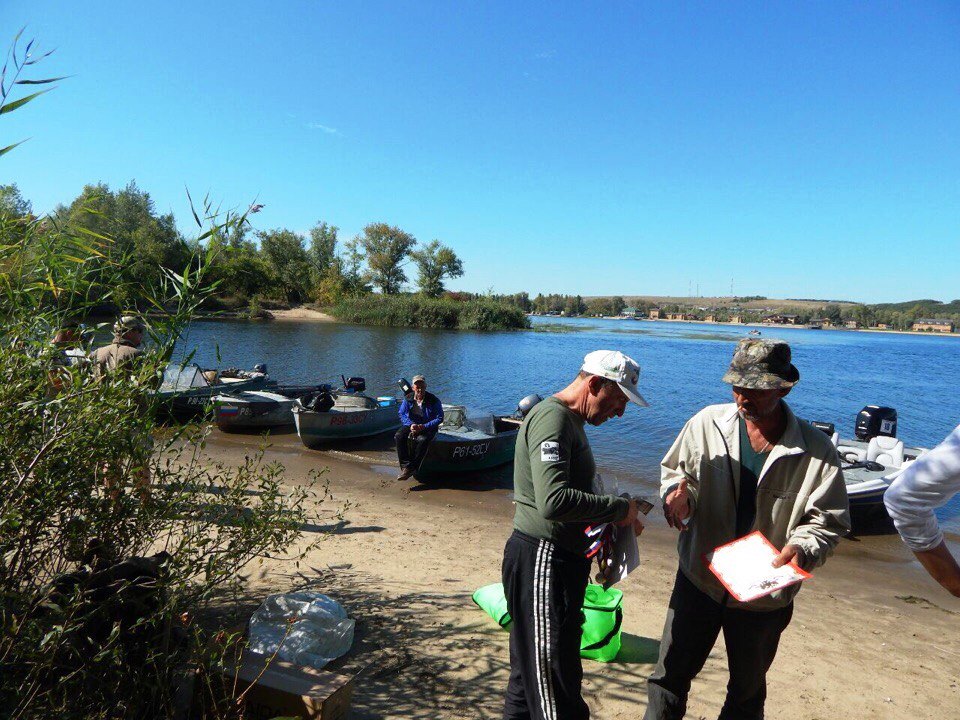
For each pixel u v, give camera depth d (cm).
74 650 224
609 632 410
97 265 293
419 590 496
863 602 638
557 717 256
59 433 250
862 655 479
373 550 598
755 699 286
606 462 1257
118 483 285
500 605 443
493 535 741
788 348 261
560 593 260
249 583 464
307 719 275
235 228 296
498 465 1166
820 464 262
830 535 256
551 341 5344
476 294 7588
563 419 264
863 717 378
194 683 276
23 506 248
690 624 283
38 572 272
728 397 2372
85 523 273
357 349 3544
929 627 571
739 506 275
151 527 307
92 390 256
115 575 264
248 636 362
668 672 292
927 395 2838
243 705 278
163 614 252
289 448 1243
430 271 8581
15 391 251
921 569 777
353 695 337
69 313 292
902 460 991
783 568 249
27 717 213
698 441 282
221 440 1272
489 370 2903
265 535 330
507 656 394
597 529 271
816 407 2358
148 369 280
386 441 1352
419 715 324
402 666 372
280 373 2445
